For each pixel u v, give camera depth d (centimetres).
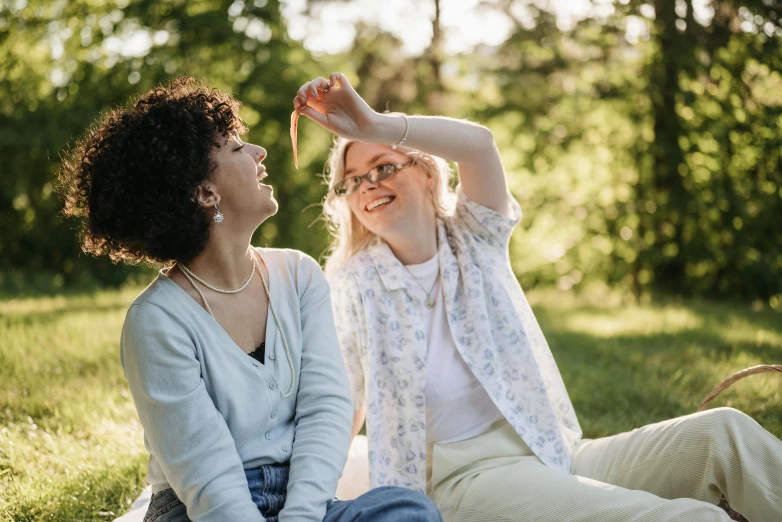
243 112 1493
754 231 1167
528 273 1365
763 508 219
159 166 196
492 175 268
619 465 253
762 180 1173
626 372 495
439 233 277
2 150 1381
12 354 486
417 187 271
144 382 195
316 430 207
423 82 1677
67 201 208
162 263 210
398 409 260
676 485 238
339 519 188
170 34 1459
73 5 1443
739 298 1172
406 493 190
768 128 1147
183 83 217
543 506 227
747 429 227
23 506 273
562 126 1286
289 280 221
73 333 580
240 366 204
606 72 1233
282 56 1508
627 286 1223
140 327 197
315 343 218
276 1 1491
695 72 1155
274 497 198
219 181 204
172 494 200
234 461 194
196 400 195
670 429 242
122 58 1433
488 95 1530
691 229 1178
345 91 235
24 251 1430
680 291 1192
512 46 1332
